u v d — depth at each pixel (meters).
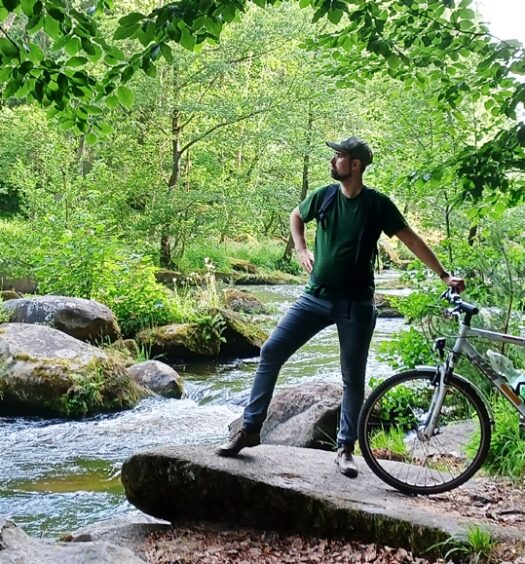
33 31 3.90
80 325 10.29
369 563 3.52
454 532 3.49
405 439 5.39
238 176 22.30
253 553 3.69
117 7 19.42
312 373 10.30
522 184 5.67
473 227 8.23
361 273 4.04
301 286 22.00
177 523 4.12
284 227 29.14
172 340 11.18
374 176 8.35
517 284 6.25
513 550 3.39
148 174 19.12
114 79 4.30
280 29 18.22
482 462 4.08
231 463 4.14
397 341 7.29
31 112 20.81
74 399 8.05
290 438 6.15
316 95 19.97
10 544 3.12
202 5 3.70
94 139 4.80
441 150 7.36
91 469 6.33
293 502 3.87
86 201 17.39
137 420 7.86
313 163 24.36
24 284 14.78
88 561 3.05
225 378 10.30
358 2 4.61
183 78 18.52
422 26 4.99
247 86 20.22
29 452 6.77
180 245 21.56
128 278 12.45
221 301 15.20
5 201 24.38
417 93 7.77
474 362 4.12
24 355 8.17
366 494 3.96
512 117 4.71
